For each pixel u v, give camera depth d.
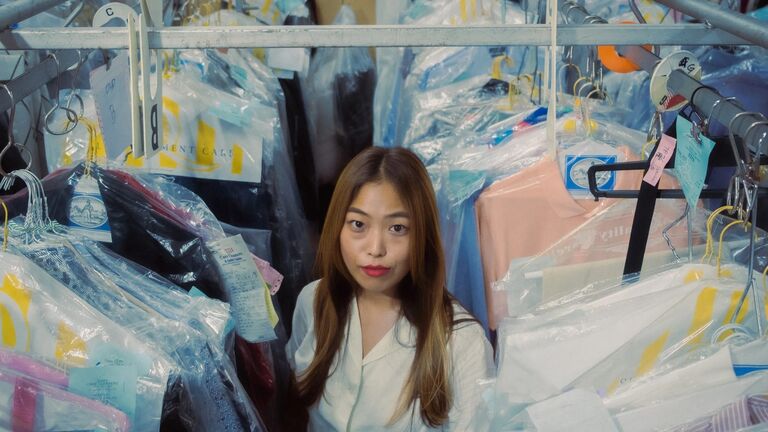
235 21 1.81
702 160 0.87
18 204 1.07
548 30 0.99
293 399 1.25
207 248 1.08
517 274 1.19
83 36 0.97
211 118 1.38
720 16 0.93
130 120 1.05
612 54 1.13
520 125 1.38
